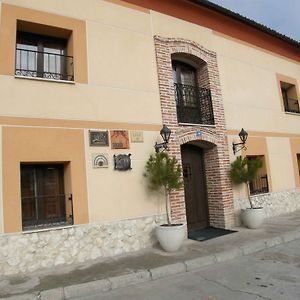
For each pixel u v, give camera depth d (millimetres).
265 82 11008
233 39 10133
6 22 5938
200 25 9133
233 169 8781
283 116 11469
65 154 6145
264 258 6000
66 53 6941
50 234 5754
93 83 6738
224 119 9195
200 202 8914
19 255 5422
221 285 4707
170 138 7648
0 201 5418
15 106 5797
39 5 6332
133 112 7195
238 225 8906
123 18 7461
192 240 7398
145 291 4691
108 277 5016
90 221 6223
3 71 5789
